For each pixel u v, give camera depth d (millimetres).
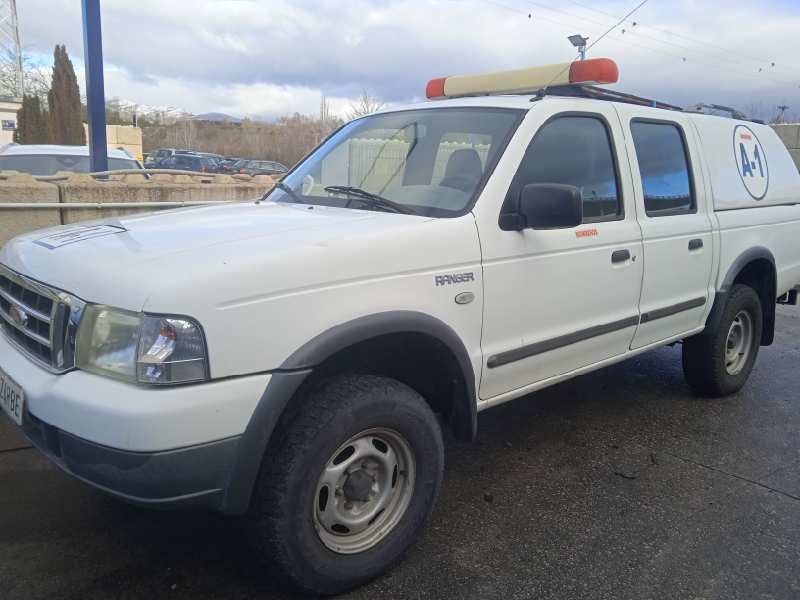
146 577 2773
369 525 2795
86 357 2295
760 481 3834
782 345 6938
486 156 3303
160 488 2197
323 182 3760
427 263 2838
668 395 5246
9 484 3445
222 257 2375
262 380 2336
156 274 2250
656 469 3947
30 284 2615
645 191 4082
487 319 3129
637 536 3219
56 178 6715
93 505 3299
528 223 3135
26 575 2738
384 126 3898
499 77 4238
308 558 2549
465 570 2912
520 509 3439
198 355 2211
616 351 4035
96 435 2170
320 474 2535
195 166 27641
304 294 2443
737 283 5141
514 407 4902
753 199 5102
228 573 2826
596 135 3820
